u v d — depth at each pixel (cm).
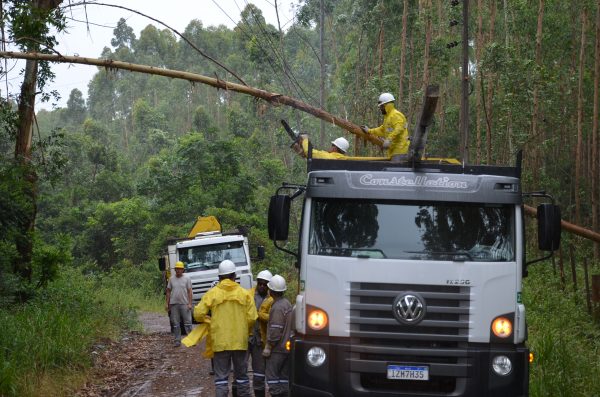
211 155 4291
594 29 3528
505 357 705
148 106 8988
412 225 735
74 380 1055
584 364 977
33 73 1777
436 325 703
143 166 7094
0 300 1551
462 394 700
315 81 6456
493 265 714
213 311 855
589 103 3434
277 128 5362
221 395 848
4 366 931
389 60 4309
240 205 4288
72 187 5934
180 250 1997
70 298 1797
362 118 3834
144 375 1160
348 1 4906
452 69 4972
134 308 2236
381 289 709
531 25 3400
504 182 735
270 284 862
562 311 1466
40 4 1686
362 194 734
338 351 706
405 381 711
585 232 1494
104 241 4912
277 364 859
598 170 3136
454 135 3950
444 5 4278
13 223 1625
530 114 2909
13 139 1806
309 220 743
